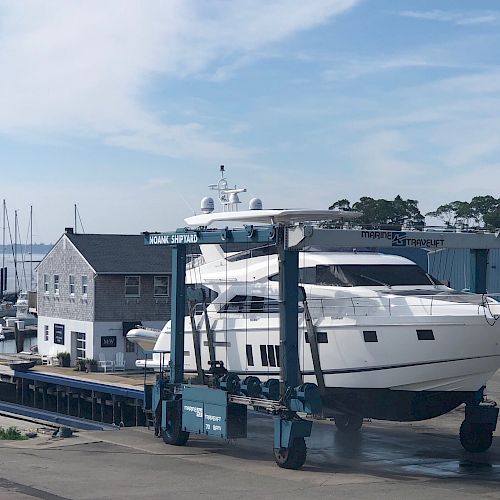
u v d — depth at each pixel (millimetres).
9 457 15172
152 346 24875
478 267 15953
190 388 16203
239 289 17641
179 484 12797
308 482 12992
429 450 16359
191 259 22625
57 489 12312
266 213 15586
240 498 11734
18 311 70938
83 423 22719
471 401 15664
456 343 14422
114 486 12586
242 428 15359
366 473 13914
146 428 19500
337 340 15352
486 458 15453
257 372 16844
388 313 15078
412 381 14805
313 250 17766
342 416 18656
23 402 29578
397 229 15383
